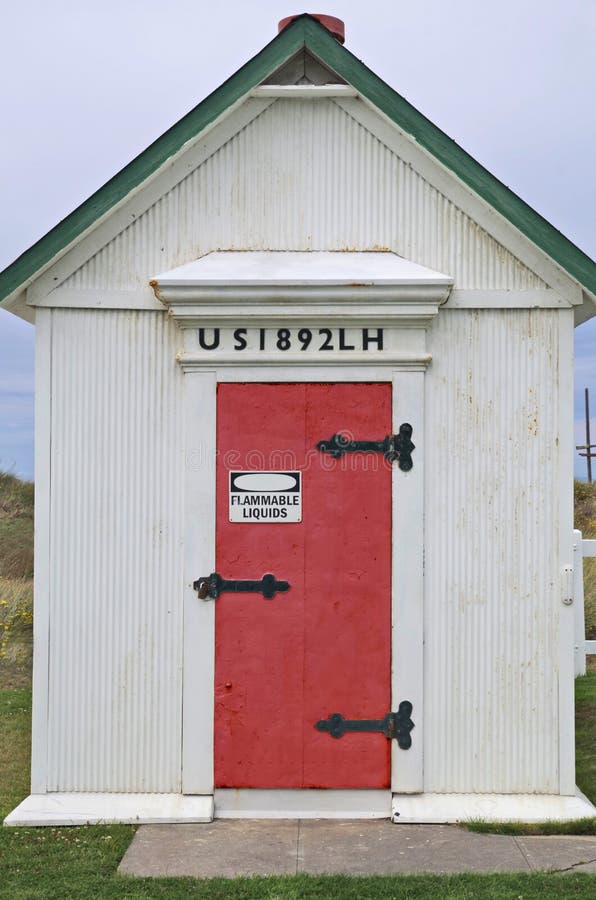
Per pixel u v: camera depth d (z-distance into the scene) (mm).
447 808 5672
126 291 5906
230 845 5285
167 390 5906
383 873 4875
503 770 5836
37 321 5895
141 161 5797
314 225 5996
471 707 5840
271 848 5242
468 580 5871
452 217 5941
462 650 5852
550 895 4551
